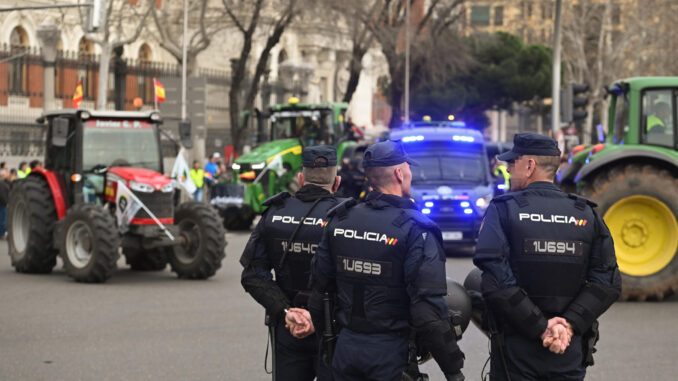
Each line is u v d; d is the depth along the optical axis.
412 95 81.94
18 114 51.16
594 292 6.73
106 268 18.94
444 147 25.62
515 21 106.75
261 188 33.09
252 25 52.44
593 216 6.87
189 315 15.40
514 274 6.79
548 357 6.64
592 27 84.44
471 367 11.76
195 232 20.05
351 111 89.62
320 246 6.78
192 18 71.94
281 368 7.61
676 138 17.86
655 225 17.34
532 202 6.85
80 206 19.41
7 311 15.75
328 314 6.74
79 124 20.36
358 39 61.12
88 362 11.93
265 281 7.64
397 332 6.48
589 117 77.06
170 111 38.91
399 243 6.41
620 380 11.03
